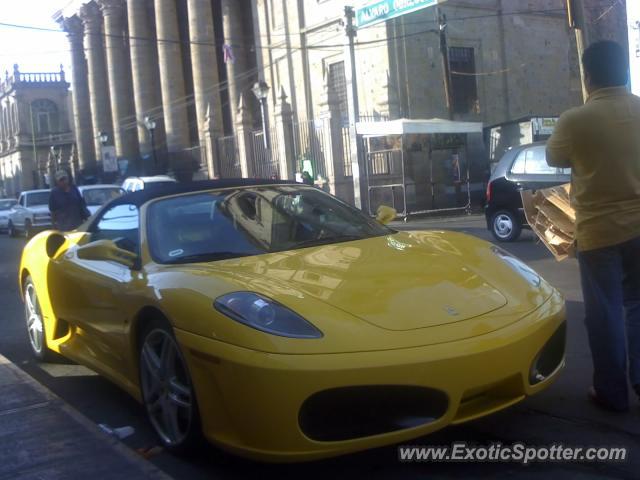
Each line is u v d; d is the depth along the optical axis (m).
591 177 3.93
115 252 4.41
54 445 3.84
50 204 10.16
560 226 8.59
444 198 24.48
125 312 4.14
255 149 27.08
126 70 43.72
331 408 3.15
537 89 28.44
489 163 23.16
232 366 3.22
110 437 3.92
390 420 3.20
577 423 4.02
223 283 3.57
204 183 5.02
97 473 3.49
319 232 4.62
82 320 4.90
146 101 40.50
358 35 26.30
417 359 3.17
